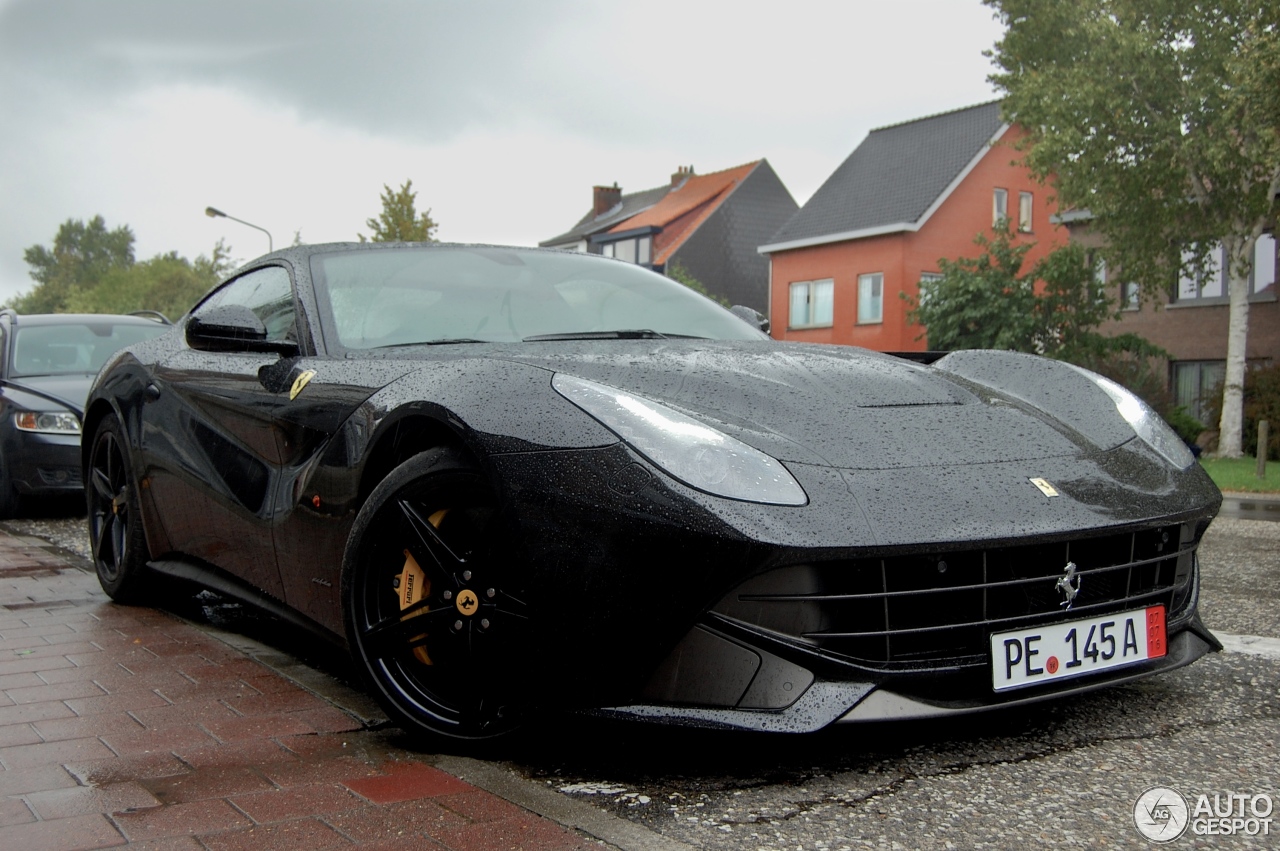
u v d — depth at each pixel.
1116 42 15.43
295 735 2.29
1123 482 2.27
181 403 3.40
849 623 2.00
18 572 4.53
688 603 1.92
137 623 3.49
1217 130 15.34
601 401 2.10
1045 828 1.81
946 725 2.35
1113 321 22.05
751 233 36.91
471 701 2.14
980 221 27.98
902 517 1.98
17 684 2.71
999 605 2.09
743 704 1.96
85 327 7.79
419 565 2.24
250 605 3.02
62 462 6.73
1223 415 16.84
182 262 67.62
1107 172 16.11
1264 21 14.74
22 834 1.76
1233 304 16.67
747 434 2.09
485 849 1.70
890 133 30.56
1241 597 3.96
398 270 3.16
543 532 2.01
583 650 1.99
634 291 3.37
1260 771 2.07
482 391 2.19
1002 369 2.83
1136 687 2.65
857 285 28.09
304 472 2.65
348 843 1.72
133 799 1.91
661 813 1.88
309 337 2.91
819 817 1.86
